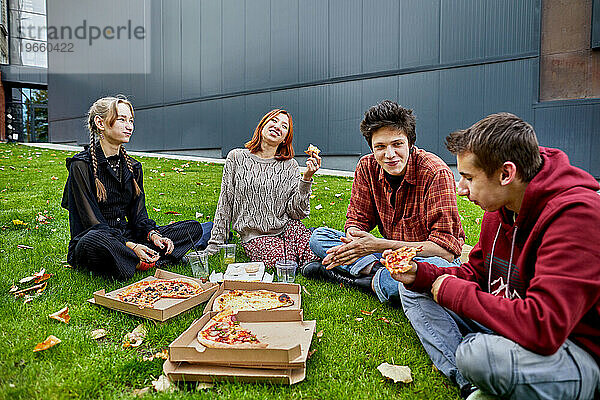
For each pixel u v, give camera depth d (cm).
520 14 807
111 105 286
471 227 454
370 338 206
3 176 752
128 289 246
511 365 132
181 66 1390
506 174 144
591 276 125
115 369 174
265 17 1165
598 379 134
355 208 276
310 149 315
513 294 159
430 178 237
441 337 178
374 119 231
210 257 327
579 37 757
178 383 165
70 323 214
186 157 1325
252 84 1205
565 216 132
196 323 185
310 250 317
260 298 225
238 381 164
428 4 909
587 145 759
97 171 291
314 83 1083
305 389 164
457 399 162
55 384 162
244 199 334
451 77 891
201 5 1316
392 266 172
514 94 823
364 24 998
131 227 315
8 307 229
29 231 399
